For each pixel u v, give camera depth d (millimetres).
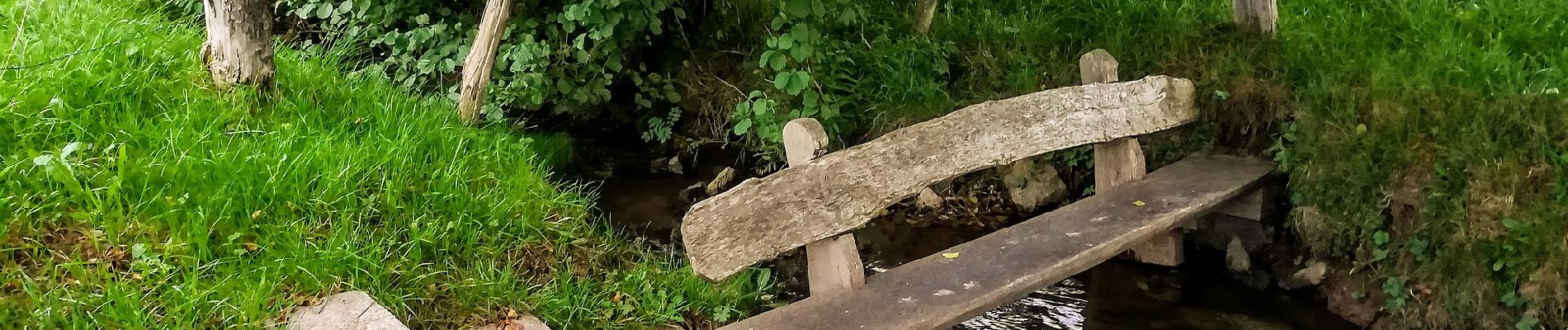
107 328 3004
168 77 4352
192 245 3359
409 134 4453
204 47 4398
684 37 5898
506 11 4754
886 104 5238
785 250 3369
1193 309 4219
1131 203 4180
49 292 3070
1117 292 4340
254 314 3117
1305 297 4320
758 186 3283
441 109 4871
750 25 5938
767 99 5109
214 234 3473
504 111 5301
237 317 3113
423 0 5426
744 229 3264
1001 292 3418
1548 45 4848
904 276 3564
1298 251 4441
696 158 5637
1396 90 4301
